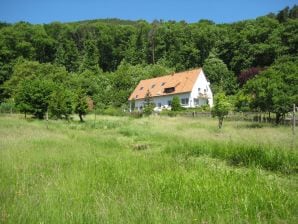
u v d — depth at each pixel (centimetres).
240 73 8806
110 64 11425
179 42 10619
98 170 924
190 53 10238
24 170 912
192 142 1523
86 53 10650
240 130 2253
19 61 8581
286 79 2961
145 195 675
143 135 2109
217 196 653
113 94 7806
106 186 745
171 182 753
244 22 10538
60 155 1208
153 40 11188
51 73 7975
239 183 740
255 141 1484
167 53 10769
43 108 3812
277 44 8419
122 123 3162
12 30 10288
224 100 2683
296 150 1185
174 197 666
